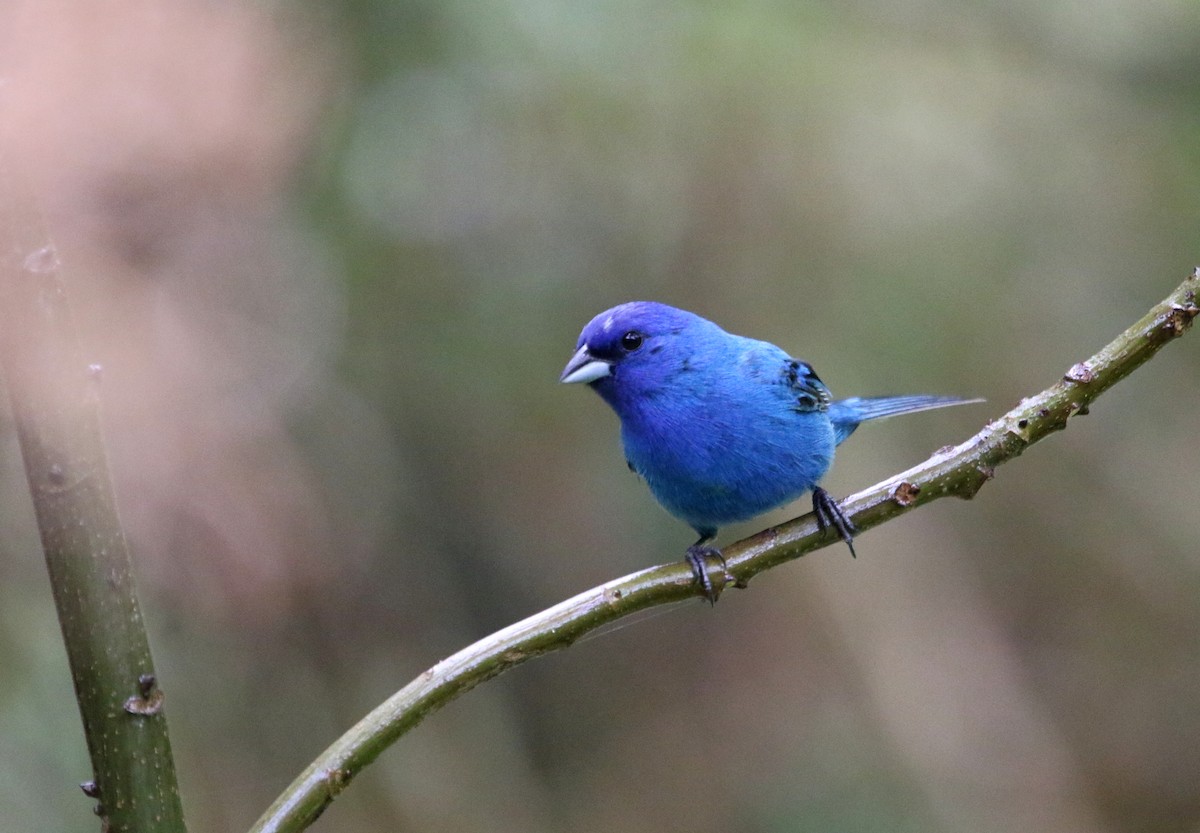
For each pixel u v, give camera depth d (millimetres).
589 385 7812
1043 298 13594
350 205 10562
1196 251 13484
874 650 15453
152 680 3848
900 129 12617
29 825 8242
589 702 15812
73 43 6730
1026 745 15523
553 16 10625
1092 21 12930
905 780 14875
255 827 4270
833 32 12305
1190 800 15773
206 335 8562
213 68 7742
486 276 11672
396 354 11609
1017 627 16578
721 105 11758
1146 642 16516
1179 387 16672
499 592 13234
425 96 10602
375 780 12422
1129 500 16672
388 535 12414
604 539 13242
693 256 12227
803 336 12641
